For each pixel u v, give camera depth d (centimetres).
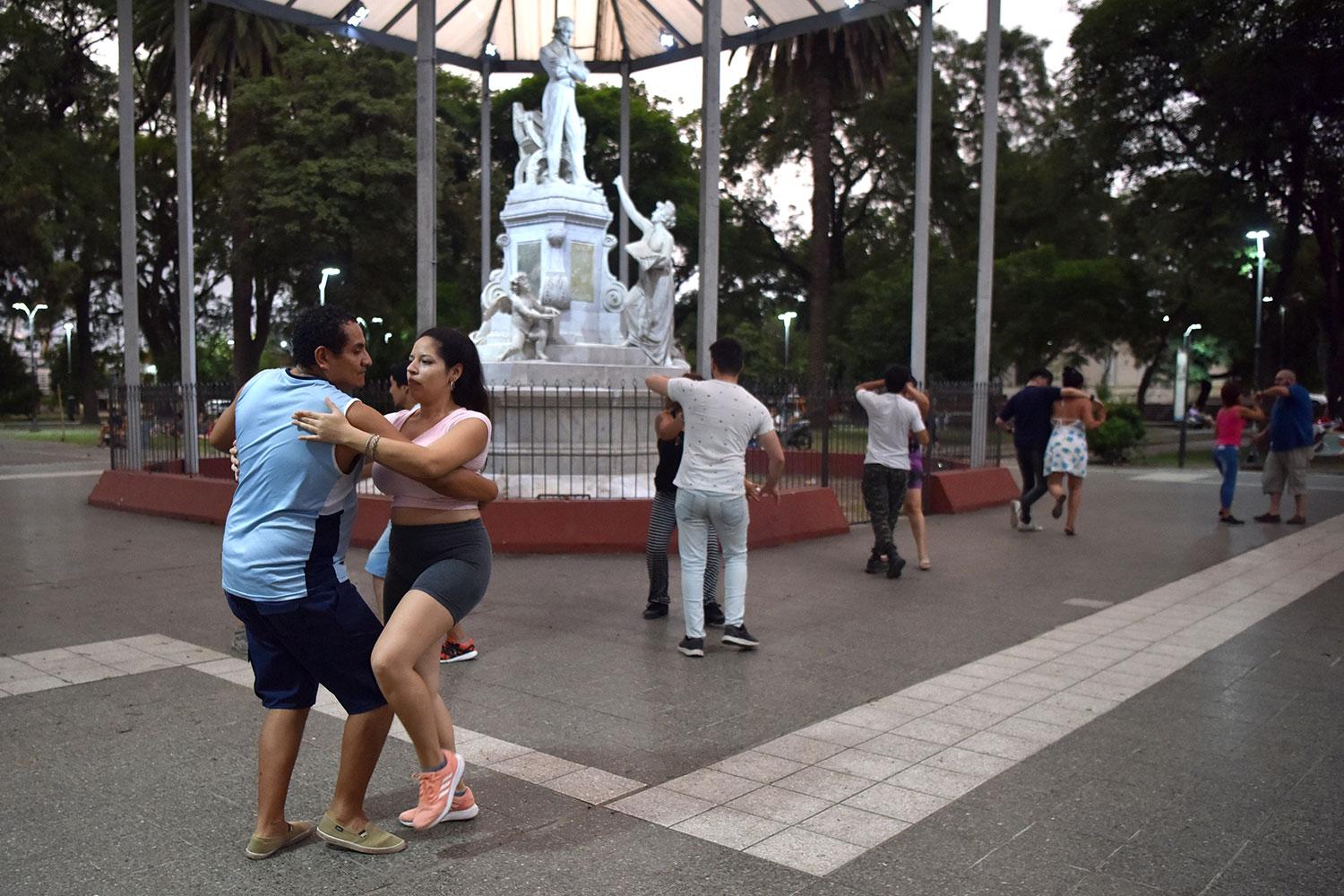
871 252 4431
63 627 689
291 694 354
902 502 942
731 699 543
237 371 3166
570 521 980
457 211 3266
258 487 336
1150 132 2989
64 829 374
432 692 386
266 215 2939
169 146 3634
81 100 3666
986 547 1062
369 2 1606
